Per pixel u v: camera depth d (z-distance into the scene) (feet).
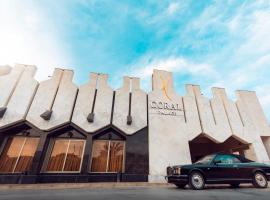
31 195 19.83
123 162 41.06
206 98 52.70
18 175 34.63
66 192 22.79
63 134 41.24
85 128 41.50
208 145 66.69
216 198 17.52
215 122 49.29
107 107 45.27
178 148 43.88
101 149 41.70
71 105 43.57
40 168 36.50
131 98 48.24
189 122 47.80
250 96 55.77
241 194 20.11
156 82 52.49
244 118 51.42
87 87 46.91
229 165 27.04
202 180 25.46
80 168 38.60
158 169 40.47
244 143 49.24
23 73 45.16
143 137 43.57
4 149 38.22
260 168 27.94
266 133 50.34
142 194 20.38
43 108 41.78
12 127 38.99
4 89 41.86
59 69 47.80
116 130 43.06
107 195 19.60
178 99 51.08
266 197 17.93
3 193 22.07
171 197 18.11
